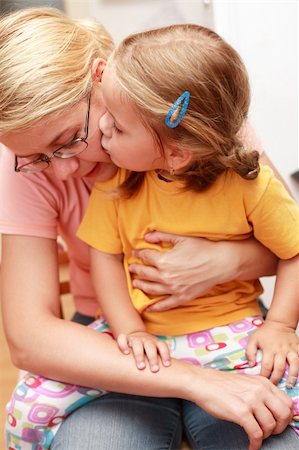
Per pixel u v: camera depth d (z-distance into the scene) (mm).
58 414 897
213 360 907
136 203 933
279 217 886
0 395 1465
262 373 859
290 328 911
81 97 801
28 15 870
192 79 784
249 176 850
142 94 779
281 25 1198
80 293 1193
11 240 969
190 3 1333
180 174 879
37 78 781
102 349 871
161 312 962
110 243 963
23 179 973
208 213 903
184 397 837
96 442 862
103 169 926
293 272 921
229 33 1234
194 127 797
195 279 917
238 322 949
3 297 950
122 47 827
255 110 1230
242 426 800
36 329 900
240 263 930
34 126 779
